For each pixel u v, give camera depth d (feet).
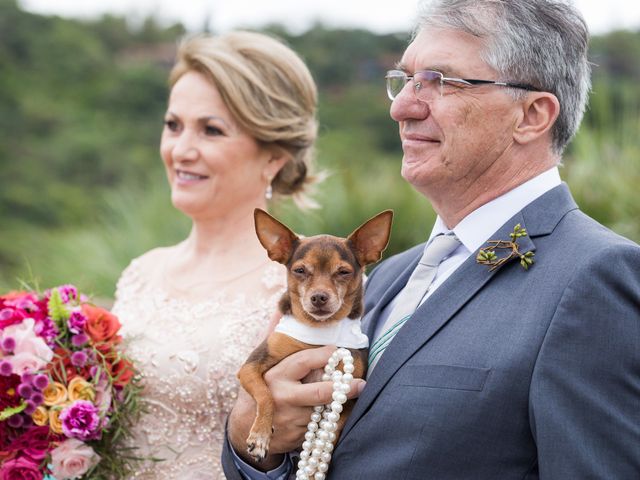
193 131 12.38
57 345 10.98
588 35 9.08
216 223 12.64
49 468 10.64
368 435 8.22
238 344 11.39
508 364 7.61
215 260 12.50
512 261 8.29
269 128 12.50
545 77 8.71
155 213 27.76
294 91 12.81
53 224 50.16
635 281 7.53
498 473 7.64
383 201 25.02
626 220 21.33
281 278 12.00
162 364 11.38
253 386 9.05
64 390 10.68
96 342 11.05
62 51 63.93
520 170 8.88
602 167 23.03
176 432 11.31
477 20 8.71
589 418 7.26
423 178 8.95
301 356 9.05
